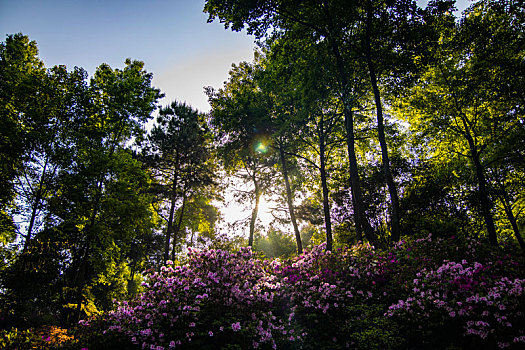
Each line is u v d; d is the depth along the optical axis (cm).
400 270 706
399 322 564
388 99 1638
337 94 1518
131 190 1466
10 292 1154
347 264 763
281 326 596
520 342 416
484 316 468
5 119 1233
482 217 1777
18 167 1266
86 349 546
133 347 545
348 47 1391
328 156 2009
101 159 1338
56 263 1331
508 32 1315
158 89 1628
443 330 500
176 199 2006
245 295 645
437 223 1469
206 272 682
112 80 1492
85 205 1319
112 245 1375
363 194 1920
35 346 627
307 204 1992
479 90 1484
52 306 1549
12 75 1348
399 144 1795
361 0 1261
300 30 1419
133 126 1533
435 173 1880
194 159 2006
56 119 1363
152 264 2239
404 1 1144
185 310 575
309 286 716
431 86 1686
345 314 632
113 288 1850
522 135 1449
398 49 1325
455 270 589
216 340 545
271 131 1742
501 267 625
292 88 1628
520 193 1797
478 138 1728
